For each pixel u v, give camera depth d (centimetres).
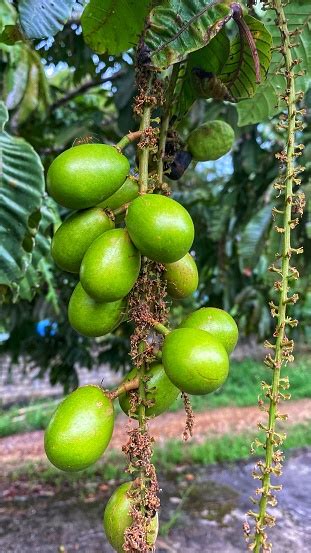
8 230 36
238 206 90
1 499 130
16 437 201
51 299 74
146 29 26
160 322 25
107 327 26
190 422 24
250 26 29
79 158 24
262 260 98
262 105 42
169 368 23
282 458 22
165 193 26
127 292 24
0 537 108
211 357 23
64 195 24
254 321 103
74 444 23
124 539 23
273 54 38
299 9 36
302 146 25
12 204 36
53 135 82
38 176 37
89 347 119
